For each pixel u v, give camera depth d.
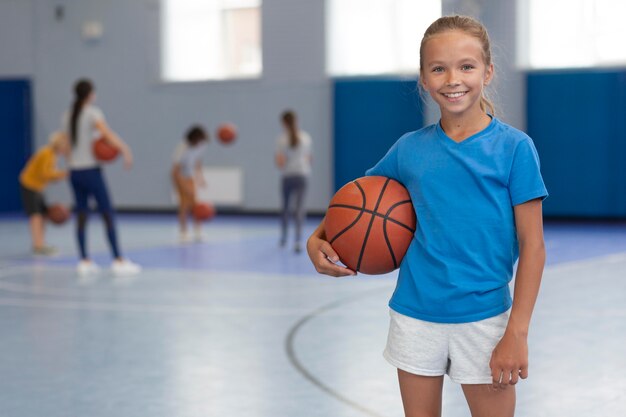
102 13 14.00
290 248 8.94
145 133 13.89
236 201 13.38
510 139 1.84
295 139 8.56
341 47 12.74
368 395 3.40
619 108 11.34
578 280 6.42
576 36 11.54
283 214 8.98
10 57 14.59
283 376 3.72
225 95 13.35
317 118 12.82
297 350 4.22
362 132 12.42
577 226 11.14
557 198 11.77
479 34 1.82
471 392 1.91
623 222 11.58
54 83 14.38
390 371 3.78
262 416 3.15
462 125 1.88
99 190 6.86
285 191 8.72
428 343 1.89
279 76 12.98
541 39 11.74
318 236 2.13
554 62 11.70
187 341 4.47
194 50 13.62
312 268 7.34
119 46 13.94
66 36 14.25
